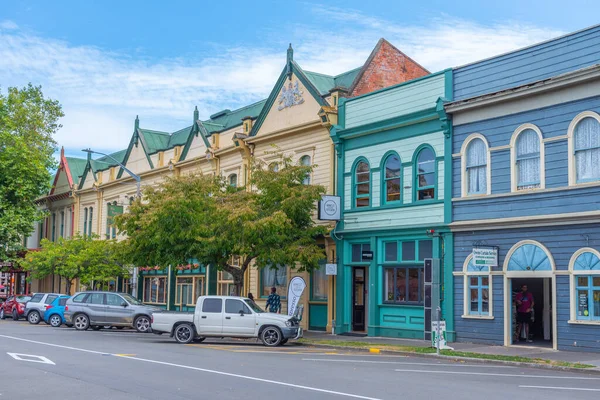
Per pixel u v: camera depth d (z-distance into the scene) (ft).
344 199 89.20
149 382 43.16
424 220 79.00
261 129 105.40
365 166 87.51
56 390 39.99
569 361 57.00
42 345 68.80
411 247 81.05
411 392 39.96
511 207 70.23
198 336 76.13
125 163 147.13
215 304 75.10
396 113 83.05
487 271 72.02
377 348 68.64
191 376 46.03
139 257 89.51
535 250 68.03
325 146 92.89
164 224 83.76
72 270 130.31
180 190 84.84
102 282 146.30
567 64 66.54
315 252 83.76
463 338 73.77
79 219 165.78
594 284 63.46
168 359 56.59
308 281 95.25
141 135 141.69
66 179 173.37
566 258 65.46
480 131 73.87
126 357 57.57
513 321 71.05
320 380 44.78
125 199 145.18
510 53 71.72
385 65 97.50
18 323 117.19
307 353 65.46
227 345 74.13
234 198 84.48
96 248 131.13
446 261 75.97
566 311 65.16
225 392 39.37
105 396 37.93
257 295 103.91
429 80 79.56
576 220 64.39
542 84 67.31
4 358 56.08
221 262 85.81
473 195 73.77
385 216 83.66
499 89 72.38
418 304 79.36
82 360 55.11
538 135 68.64
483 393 40.04
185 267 106.73
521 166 70.28
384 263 83.92
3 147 150.92
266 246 82.12
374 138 86.12
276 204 84.38
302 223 87.04
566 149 66.13
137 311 96.12
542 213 67.51
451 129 76.54
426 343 74.02
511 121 71.10
